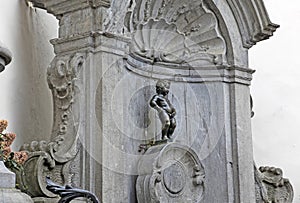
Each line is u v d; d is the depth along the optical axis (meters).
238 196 9.02
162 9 8.85
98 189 7.39
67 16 7.91
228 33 9.15
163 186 8.26
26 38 8.33
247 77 9.34
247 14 9.20
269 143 10.91
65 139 7.49
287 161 10.92
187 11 9.09
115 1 7.81
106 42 7.64
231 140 9.15
